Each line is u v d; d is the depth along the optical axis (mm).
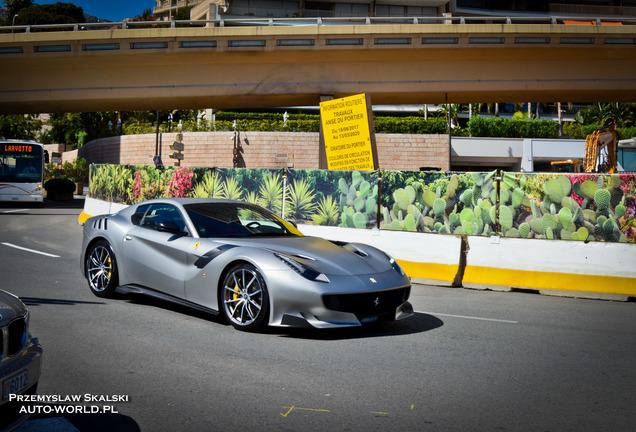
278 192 11086
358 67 27406
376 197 9945
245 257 5305
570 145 52562
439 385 3977
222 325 5555
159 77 27875
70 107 30109
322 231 10430
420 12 64500
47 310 5910
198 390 3738
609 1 70125
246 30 26359
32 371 2744
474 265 9016
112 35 26641
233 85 27719
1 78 28266
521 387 3988
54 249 11422
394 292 5406
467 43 26000
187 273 5777
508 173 8984
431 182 9516
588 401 3732
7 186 25484
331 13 62188
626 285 8242
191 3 99125
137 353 4535
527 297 8203
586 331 5953
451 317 6422
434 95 28094
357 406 3527
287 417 3320
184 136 44500
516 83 27109
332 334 5359
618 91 27359
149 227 6406
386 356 4668
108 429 3109
